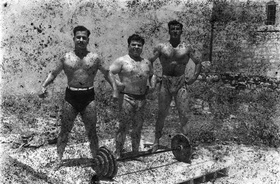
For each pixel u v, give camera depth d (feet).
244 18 35.91
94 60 14.96
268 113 28.81
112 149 18.01
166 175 14.94
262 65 36.73
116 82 15.51
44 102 29.17
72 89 15.17
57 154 16.15
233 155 19.61
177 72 17.04
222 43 35.42
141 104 16.02
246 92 33.76
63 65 14.92
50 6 28.68
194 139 21.53
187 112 17.49
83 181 13.98
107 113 27.17
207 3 32.42
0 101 28.30
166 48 16.60
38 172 15.21
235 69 35.60
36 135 22.22
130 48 15.56
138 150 17.26
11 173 15.79
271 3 36.27
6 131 23.06
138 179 14.37
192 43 32.48
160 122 17.95
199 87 33.37
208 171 15.94
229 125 25.64
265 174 17.29
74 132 23.26
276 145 22.53
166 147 18.95
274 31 36.06
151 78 16.55
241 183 15.92
